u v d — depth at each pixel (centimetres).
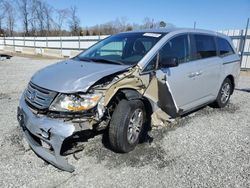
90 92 301
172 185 285
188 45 446
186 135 419
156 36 410
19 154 345
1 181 287
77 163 323
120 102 332
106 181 289
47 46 2705
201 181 293
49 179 291
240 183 290
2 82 868
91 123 301
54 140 292
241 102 648
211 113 542
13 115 498
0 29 5150
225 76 546
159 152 357
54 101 300
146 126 382
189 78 430
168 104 389
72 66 363
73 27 4228
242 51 1353
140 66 352
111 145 340
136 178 296
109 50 431
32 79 359
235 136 421
